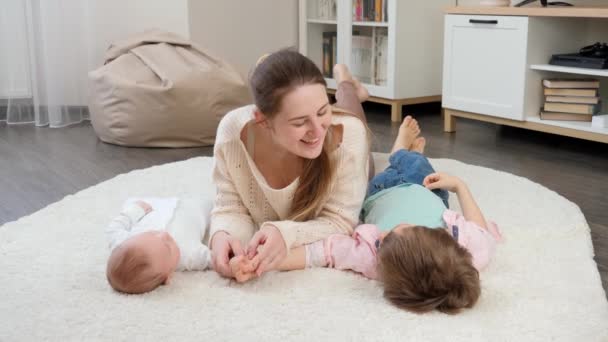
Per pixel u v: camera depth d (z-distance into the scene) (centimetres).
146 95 305
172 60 321
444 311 139
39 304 145
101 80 315
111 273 147
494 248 162
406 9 374
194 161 270
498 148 313
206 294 148
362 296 147
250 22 419
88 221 198
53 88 355
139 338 131
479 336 130
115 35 381
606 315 140
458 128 362
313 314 139
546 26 316
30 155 298
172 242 152
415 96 388
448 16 345
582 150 308
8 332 133
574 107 309
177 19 388
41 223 196
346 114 164
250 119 159
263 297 147
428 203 168
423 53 387
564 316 139
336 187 165
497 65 327
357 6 400
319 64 439
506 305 143
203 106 312
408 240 139
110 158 293
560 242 181
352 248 159
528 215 202
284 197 164
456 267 136
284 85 138
